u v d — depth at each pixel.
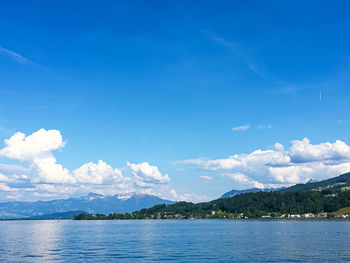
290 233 177.88
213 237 158.25
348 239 136.38
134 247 113.94
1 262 80.00
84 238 160.75
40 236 179.25
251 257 85.50
